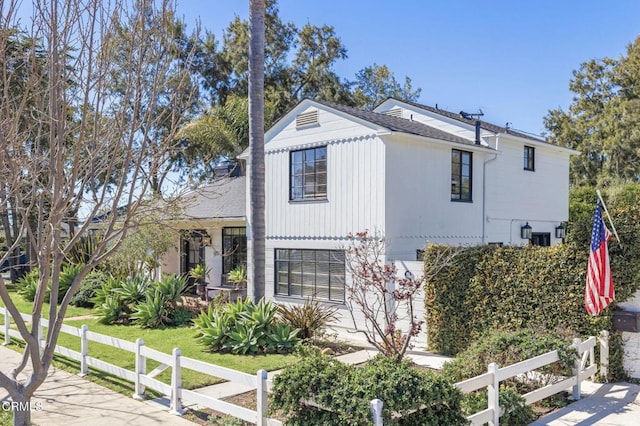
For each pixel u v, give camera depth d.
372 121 13.64
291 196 15.59
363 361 10.42
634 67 35.38
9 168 5.39
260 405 6.26
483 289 10.27
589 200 28.77
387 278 10.57
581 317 8.96
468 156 16.02
